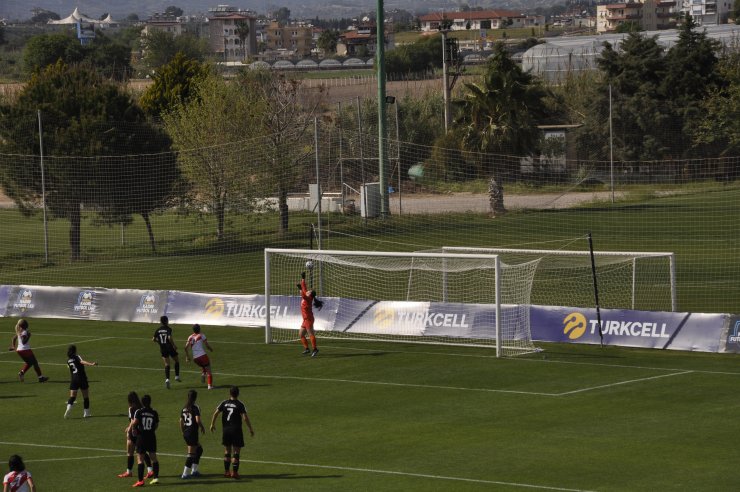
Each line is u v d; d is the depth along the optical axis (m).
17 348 72.75
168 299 96.56
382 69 145.62
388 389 67.00
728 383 65.94
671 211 151.38
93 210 140.62
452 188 173.88
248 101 149.88
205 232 148.25
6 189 138.75
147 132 143.75
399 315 84.94
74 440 57.44
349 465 49.97
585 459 49.38
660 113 195.50
